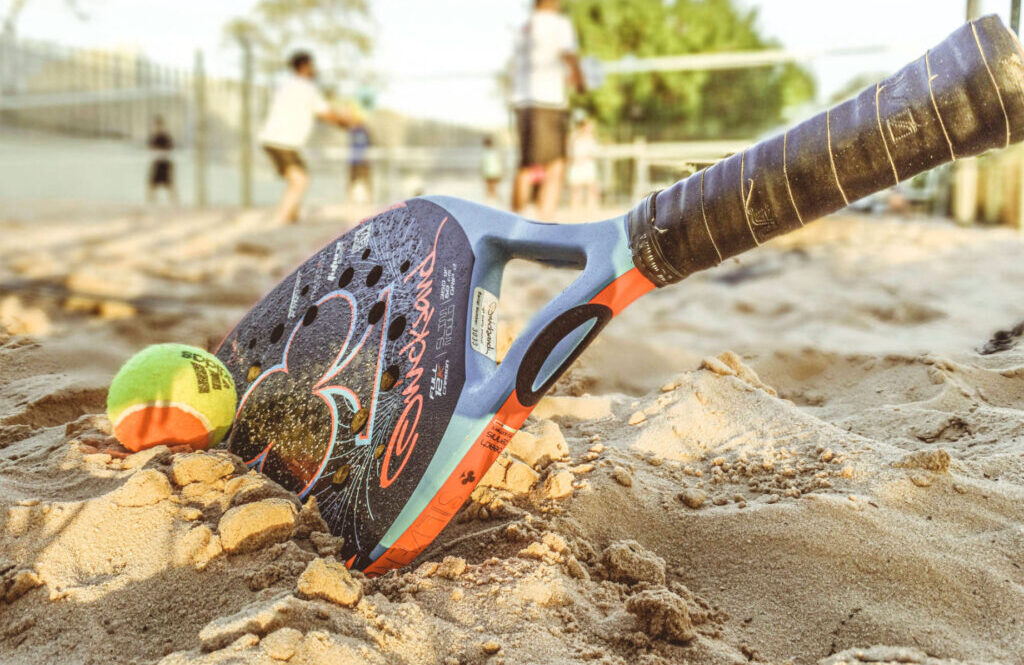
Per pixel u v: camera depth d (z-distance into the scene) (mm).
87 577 1443
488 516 1699
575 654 1296
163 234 6941
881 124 1373
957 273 5594
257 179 18578
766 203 1465
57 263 5215
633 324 4168
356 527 1556
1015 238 7379
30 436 2148
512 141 11250
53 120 16891
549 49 6051
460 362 1589
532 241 1711
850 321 4160
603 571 1562
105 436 1948
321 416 1711
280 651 1169
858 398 2625
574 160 10023
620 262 1589
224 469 1660
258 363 1936
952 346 3367
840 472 1833
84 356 2979
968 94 1314
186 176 17031
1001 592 1460
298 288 1985
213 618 1347
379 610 1340
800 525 1640
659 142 17797
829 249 6945
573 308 1569
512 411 1543
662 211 1557
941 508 1692
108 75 17266
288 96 7566
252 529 1489
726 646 1380
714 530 1688
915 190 10094
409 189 16516
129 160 16672
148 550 1482
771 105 18406
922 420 2242
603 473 1839
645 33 17281
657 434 2096
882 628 1403
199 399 1798
